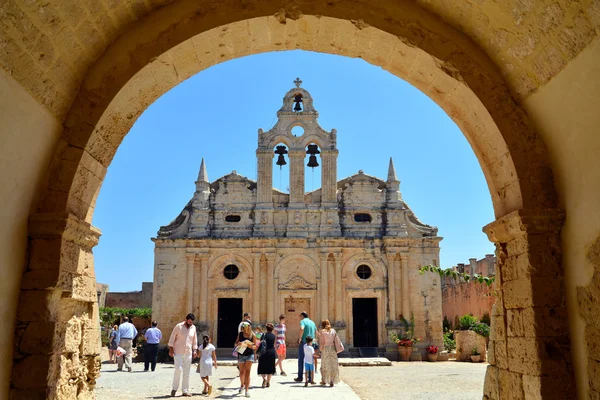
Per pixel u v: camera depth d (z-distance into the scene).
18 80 6.86
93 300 9.26
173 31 8.67
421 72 9.54
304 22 9.13
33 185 7.86
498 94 8.69
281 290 39.44
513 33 7.95
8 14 6.24
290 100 42.28
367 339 40.06
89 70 8.43
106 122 8.62
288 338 39.06
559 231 8.16
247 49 9.78
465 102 9.20
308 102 42.34
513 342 8.57
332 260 39.91
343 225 40.62
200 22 8.75
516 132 8.55
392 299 39.12
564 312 7.95
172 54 8.79
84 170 8.44
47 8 6.74
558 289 8.01
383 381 22.95
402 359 37.50
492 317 9.48
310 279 39.69
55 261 7.74
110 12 7.97
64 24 7.23
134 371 26.91
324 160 41.31
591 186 7.39
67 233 7.95
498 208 9.28
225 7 8.84
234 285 39.56
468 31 8.84
